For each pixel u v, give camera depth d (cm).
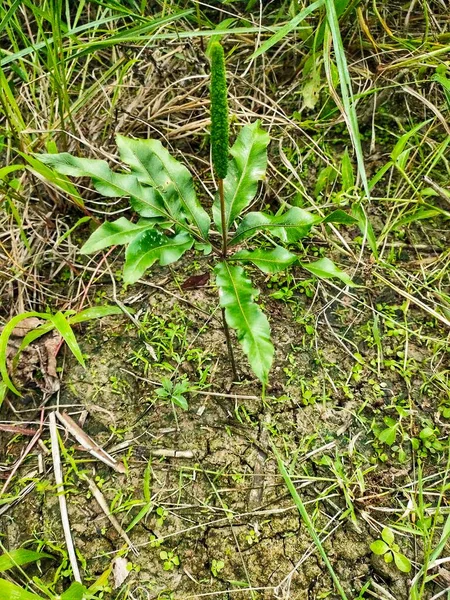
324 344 47
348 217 36
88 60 58
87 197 55
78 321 45
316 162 57
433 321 48
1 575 37
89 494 40
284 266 35
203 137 59
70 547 37
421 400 44
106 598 36
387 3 63
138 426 43
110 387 45
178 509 39
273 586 36
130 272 34
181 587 36
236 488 40
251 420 43
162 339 47
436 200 55
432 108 51
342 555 37
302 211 37
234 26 63
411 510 38
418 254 52
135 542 37
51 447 42
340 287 50
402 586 36
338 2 50
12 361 44
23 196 54
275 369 45
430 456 41
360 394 44
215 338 47
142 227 37
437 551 33
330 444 41
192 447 42
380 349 46
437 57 55
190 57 59
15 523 39
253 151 39
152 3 65
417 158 57
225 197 39
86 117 57
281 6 63
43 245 53
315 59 54
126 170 54
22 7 60
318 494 39
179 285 50
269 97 60
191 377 45
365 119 60
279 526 38
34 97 55
